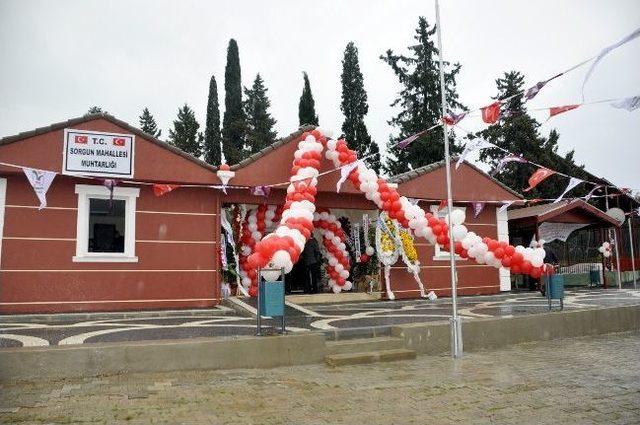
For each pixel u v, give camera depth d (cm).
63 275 1327
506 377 760
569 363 864
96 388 674
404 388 696
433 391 681
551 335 1121
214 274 1470
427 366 844
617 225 2133
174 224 1445
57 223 1334
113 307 1364
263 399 640
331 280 1736
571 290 2075
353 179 1509
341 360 845
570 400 637
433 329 966
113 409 589
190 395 651
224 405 612
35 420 547
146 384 700
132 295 1386
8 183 1298
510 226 2141
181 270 1439
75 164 1327
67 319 1234
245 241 1580
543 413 586
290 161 1564
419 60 3412
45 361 720
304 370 812
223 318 1214
